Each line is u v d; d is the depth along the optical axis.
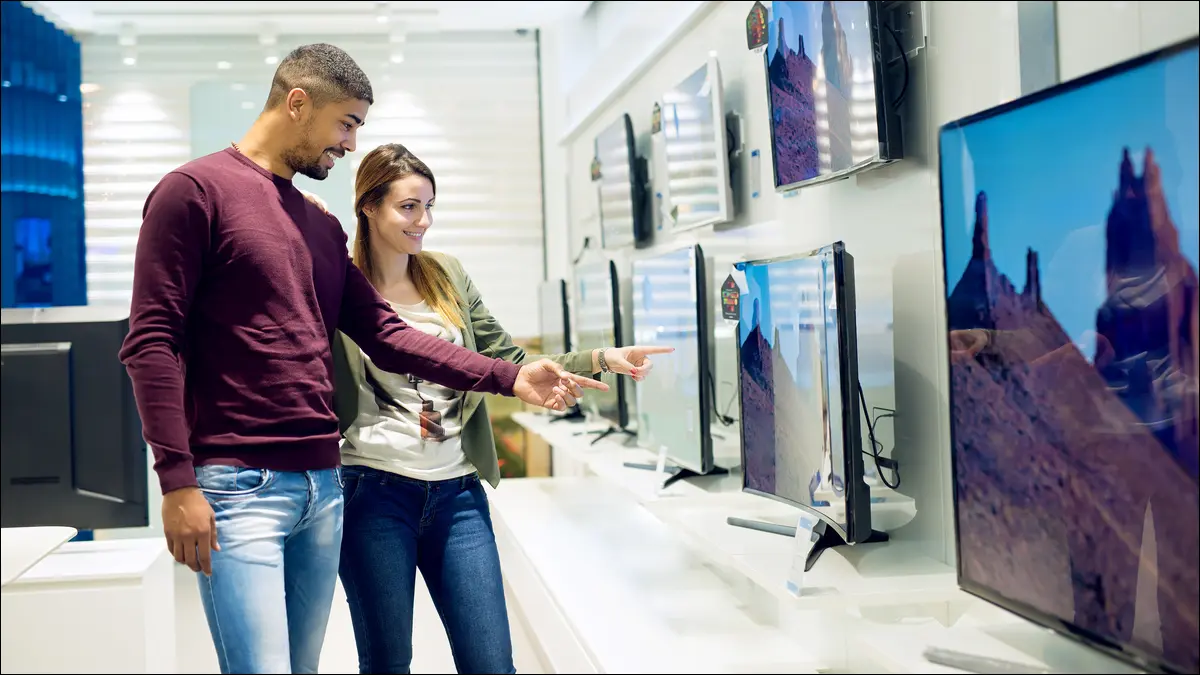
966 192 1.48
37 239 5.32
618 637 2.60
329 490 1.62
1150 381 1.15
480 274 5.92
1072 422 1.29
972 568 1.53
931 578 1.85
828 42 2.17
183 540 1.44
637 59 4.32
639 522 3.85
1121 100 1.18
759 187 2.93
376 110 5.79
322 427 1.58
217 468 1.50
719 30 3.23
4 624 2.86
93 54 5.60
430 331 2.01
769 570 1.96
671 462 3.22
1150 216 1.14
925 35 1.98
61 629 2.89
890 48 2.07
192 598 3.60
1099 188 1.22
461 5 5.22
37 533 1.72
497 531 3.86
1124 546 1.21
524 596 3.53
